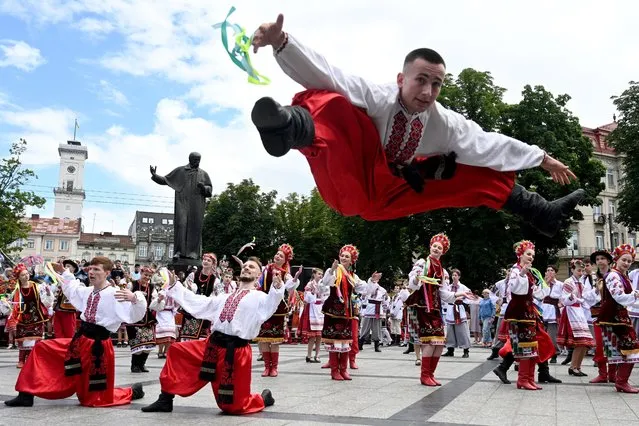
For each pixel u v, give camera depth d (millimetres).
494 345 11797
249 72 2309
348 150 2486
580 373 9172
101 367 5609
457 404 5969
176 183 14125
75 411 5352
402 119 2689
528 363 7379
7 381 7637
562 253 40938
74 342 5645
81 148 80438
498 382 8070
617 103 27938
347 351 8203
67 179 79875
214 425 4668
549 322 11602
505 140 3006
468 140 2904
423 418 5121
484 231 24422
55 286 9883
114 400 5766
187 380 5340
